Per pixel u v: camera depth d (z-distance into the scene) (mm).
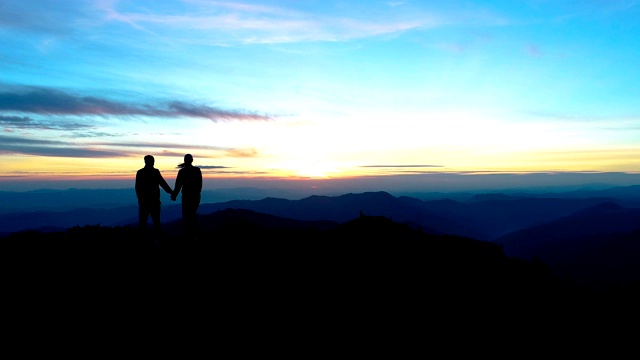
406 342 11672
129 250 15844
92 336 9727
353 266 17703
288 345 10461
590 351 13273
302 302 13188
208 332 10516
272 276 14938
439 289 16531
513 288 18438
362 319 12695
